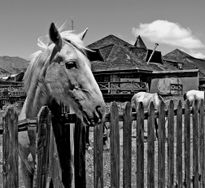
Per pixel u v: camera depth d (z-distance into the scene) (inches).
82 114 145.3
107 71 1523.1
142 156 179.9
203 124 228.8
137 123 176.7
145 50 2018.9
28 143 156.8
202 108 226.2
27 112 166.9
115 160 163.8
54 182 149.6
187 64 2918.3
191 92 1014.4
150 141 186.2
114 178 163.2
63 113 156.6
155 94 697.6
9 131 117.2
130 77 1494.8
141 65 1711.4
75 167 160.4
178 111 206.1
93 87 145.5
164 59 2348.7
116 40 2059.5
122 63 1646.2
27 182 164.6
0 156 352.5
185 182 218.2
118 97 1206.9
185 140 213.6
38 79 157.5
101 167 157.4
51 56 151.2
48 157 132.5
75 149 160.7
